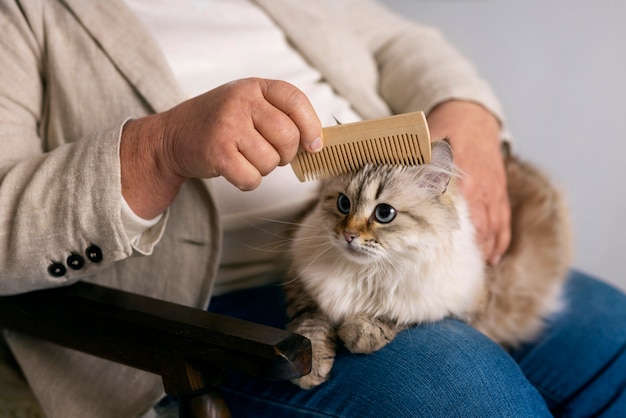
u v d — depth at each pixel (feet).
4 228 3.24
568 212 5.36
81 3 3.84
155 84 3.70
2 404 3.96
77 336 3.37
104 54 3.77
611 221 7.10
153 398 3.64
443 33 7.22
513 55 6.99
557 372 4.36
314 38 4.84
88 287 3.48
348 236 3.43
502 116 5.08
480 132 4.70
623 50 6.56
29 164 3.40
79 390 3.79
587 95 6.83
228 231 4.05
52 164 3.28
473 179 4.35
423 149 3.01
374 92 5.11
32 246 3.20
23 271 3.26
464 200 4.06
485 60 7.13
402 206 3.51
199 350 2.87
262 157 2.94
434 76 5.15
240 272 4.21
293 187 4.22
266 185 4.10
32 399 4.05
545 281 4.84
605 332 4.46
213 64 4.30
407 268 3.57
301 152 3.20
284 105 2.96
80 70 3.76
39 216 3.17
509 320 4.63
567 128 7.01
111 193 3.13
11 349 4.05
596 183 7.06
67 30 3.81
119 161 3.17
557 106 6.98
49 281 3.33
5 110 3.67
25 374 3.88
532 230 4.93
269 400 3.44
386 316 3.61
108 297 3.33
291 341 2.78
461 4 7.04
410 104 5.17
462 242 3.81
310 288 3.69
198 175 3.17
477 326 4.26
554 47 6.81
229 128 2.93
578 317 4.60
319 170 3.28
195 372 2.96
